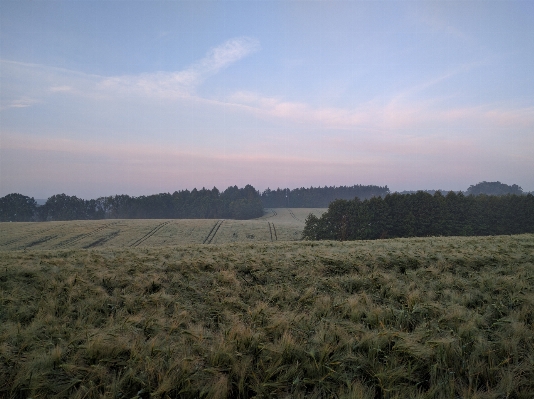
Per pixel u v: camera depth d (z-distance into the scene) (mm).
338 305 5285
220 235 61500
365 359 3523
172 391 3064
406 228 58000
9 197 123188
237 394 3238
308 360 3521
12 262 8844
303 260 8898
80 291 6168
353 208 59656
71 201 130125
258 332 4113
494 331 4160
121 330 4316
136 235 60625
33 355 3545
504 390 3041
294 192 183500
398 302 5629
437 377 3324
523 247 10773
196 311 5477
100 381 3277
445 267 7820
